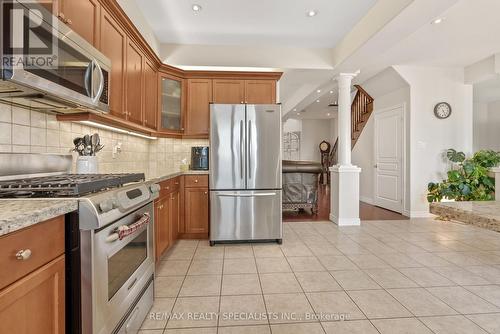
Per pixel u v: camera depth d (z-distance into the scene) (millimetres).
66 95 1407
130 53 2568
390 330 1678
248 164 3332
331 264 2705
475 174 4430
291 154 11734
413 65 4758
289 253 3027
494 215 996
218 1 2832
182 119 3898
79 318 1118
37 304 916
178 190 3461
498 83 5320
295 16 3139
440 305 1961
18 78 1094
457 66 4824
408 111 4922
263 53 3965
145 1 2816
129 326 1529
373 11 2945
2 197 1166
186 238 3600
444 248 3174
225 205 3322
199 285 2268
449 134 4934
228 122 3328
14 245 802
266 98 3992
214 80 3953
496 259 2834
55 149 1912
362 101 6719
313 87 5332
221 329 1692
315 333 1652
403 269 2582
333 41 3816
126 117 2469
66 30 1412
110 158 2734
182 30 3451
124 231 1374
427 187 4898
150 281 1902
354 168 4277
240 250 3141
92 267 1136
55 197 1164
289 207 5121
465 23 3260
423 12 2516
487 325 1728
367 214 5098
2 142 1482
